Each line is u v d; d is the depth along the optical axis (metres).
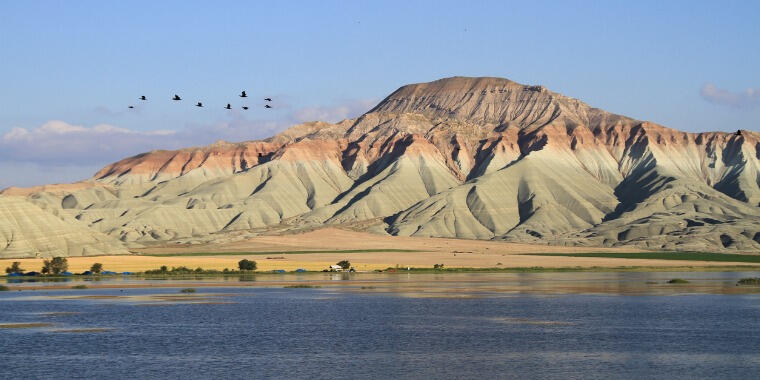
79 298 134.88
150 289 154.12
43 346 86.38
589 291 148.38
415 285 165.38
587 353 82.88
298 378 71.50
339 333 95.81
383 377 72.00
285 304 125.38
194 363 77.75
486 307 121.31
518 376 72.38
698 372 73.75
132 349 84.88
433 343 88.81
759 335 93.69
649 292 145.75
